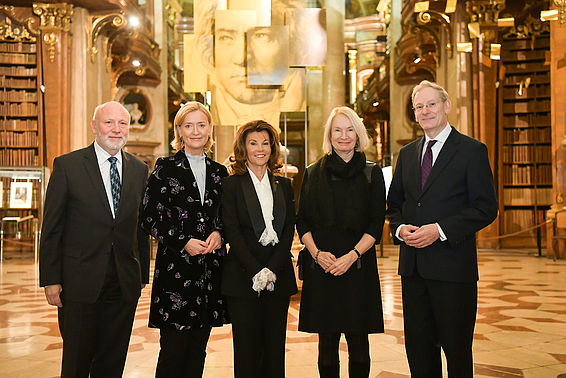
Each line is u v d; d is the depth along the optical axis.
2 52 12.63
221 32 6.64
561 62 10.56
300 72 6.71
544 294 6.37
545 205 13.23
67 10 12.03
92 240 2.62
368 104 21.12
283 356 2.73
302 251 2.95
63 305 2.63
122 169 2.73
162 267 2.71
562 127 10.54
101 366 2.71
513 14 13.17
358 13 24.42
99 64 13.08
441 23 13.52
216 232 2.73
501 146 13.40
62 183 2.62
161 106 17.84
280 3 6.94
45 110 12.20
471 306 2.62
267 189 2.85
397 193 2.92
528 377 3.22
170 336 2.65
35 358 3.78
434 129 2.71
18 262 10.77
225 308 2.82
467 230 2.55
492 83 12.71
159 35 17.84
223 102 6.69
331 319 2.77
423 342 2.69
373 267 2.86
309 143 19.27
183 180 2.75
